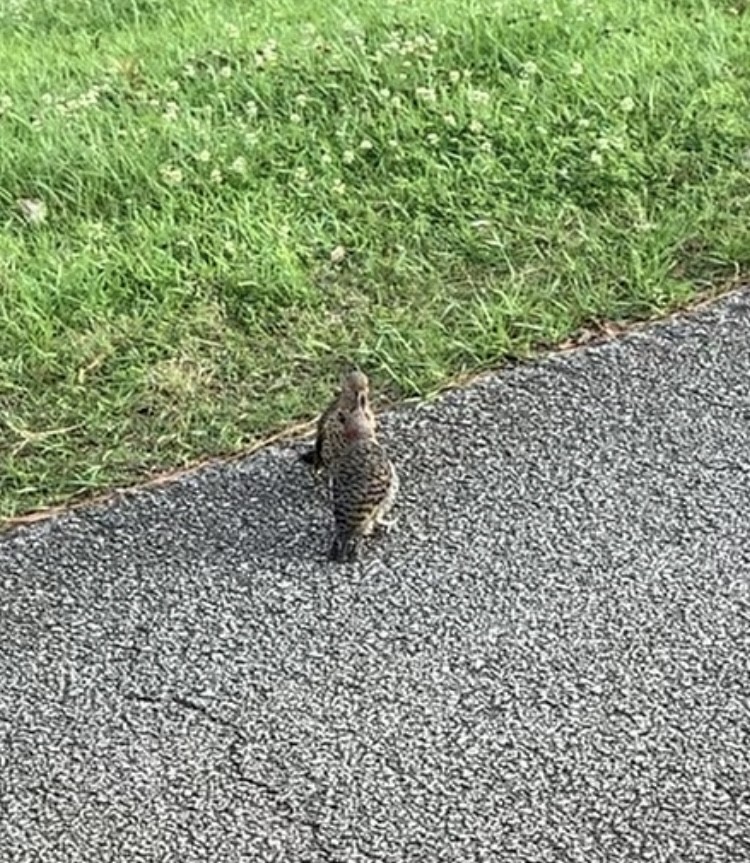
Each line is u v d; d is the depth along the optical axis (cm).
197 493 517
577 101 646
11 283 578
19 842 438
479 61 671
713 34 677
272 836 437
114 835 438
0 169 624
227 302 574
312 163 626
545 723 456
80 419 538
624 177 612
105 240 596
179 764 452
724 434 529
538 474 518
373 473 493
